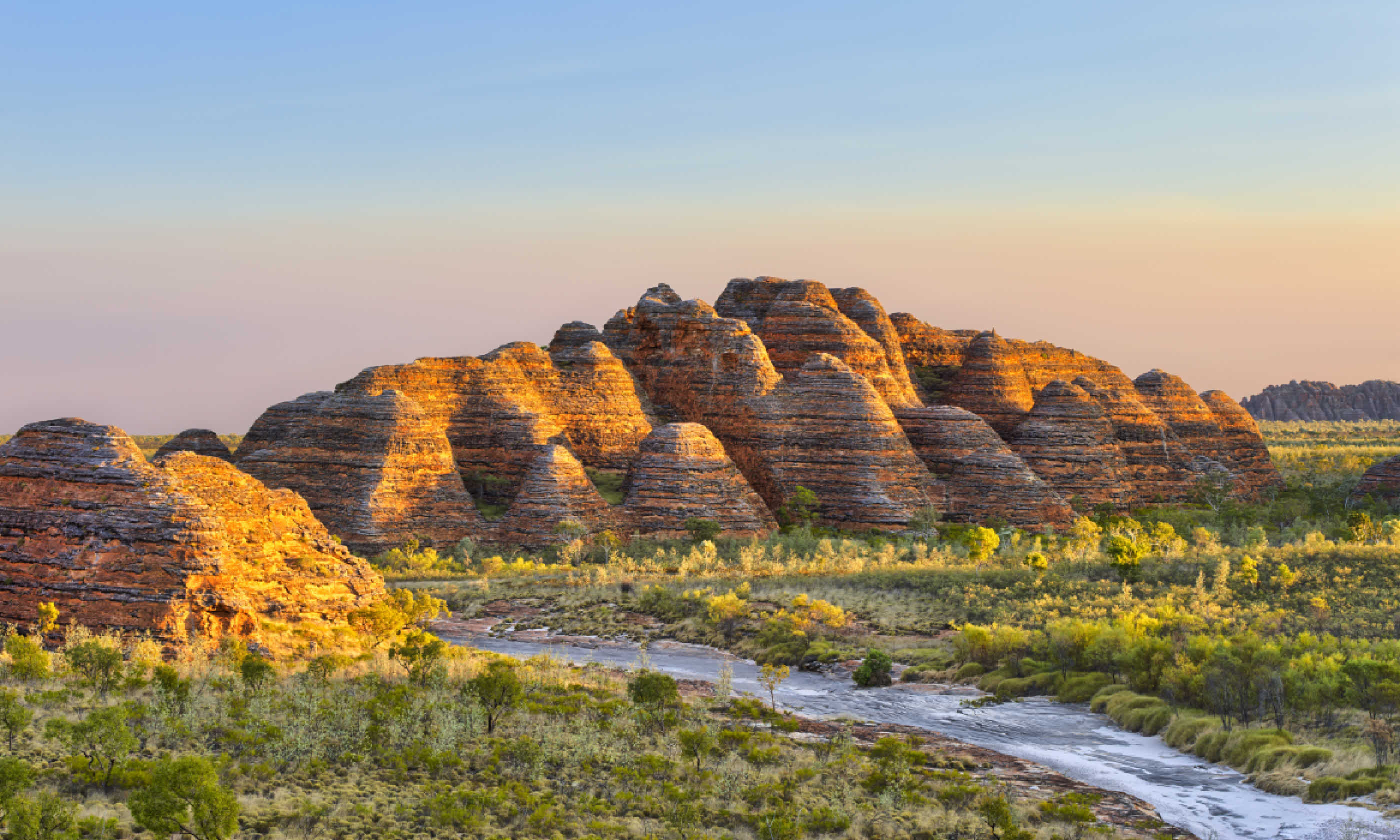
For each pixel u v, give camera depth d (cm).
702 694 5525
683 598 8375
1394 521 11425
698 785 3700
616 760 3897
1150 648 5428
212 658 4925
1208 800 3766
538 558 11612
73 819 2777
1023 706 5428
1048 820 3462
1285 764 3972
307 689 4403
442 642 5259
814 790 3706
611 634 7738
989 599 7962
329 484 12556
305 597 5925
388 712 4112
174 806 2786
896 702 5569
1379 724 4116
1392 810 3419
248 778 3356
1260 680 4666
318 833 2961
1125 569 8219
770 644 7138
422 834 3044
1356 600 7206
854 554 10750
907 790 3728
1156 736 4762
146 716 3828
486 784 3562
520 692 4431
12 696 3578
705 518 12750
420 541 12225
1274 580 7756
